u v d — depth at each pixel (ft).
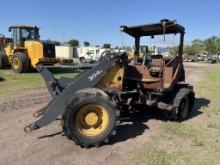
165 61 23.54
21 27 60.29
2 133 19.74
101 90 18.07
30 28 61.46
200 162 15.96
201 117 25.58
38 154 16.47
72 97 17.34
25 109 26.40
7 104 28.14
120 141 18.70
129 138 19.30
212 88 44.37
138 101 22.80
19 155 16.29
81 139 17.12
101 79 19.81
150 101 22.75
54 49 59.16
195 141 19.04
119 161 15.75
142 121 23.25
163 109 23.20
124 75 21.54
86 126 17.58
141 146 17.97
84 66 20.71
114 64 19.98
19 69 56.08
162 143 18.58
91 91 17.60
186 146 18.21
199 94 37.93
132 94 22.47
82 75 19.03
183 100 23.94
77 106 16.98
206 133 20.89
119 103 21.49
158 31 25.05
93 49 134.62
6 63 63.62
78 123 17.33
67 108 16.99
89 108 17.42
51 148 17.33
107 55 19.98
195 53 246.88
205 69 98.22
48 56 57.88
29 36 61.36
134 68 22.75
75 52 143.64
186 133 20.63
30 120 22.85
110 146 17.83
